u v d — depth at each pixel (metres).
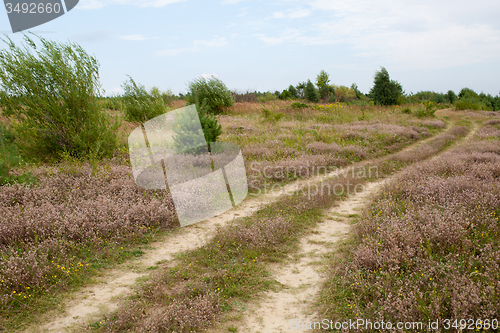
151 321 2.92
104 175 7.22
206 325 3.00
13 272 3.47
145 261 4.27
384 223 4.84
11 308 3.14
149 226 5.24
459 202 5.39
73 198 5.88
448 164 8.22
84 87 9.28
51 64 8.98
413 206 5.43
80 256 4.21
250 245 4.54
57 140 9.16
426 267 3.55
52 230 4.61
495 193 5.66
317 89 43.56
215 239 4.80
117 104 14.41
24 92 8.95
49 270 3.72
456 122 21.77
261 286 3.68
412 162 10.22
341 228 5.40
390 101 37.38
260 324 3.04
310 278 3.86
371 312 3.03
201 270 3.98
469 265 3.56
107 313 3.15
